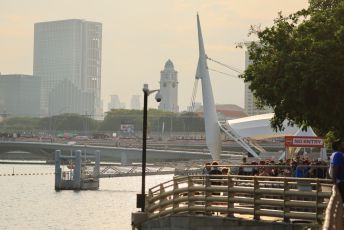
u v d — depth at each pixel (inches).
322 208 1539.1
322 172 1999.3
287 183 1610.5
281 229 1594.5
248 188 1694.1
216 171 1988.2
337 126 2075.5
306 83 2034.9
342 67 2011.6
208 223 1782.7
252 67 2342.5
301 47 2154.3
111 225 4030.5
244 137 5383.9
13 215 4628.4
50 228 3944.4
